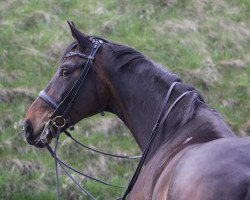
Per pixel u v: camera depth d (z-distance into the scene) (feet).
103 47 26.91
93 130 48.91
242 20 63.87
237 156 19.56
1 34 56.24
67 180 44.60
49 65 53.52
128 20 60.75
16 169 45.03
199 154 20.33
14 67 53.16
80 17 59.82
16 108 49.39
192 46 58.44
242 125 51.29
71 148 47.24
